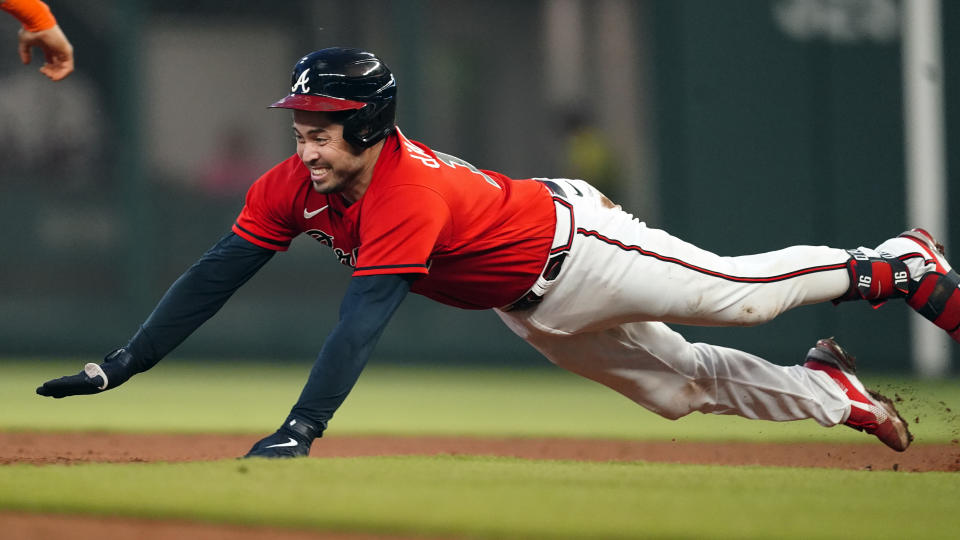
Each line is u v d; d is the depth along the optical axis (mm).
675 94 34875
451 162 11781
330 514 7859
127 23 35156
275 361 35438
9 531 7441
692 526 7742
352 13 35812
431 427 20594
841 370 14141
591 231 12125
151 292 35250
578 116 36219
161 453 15180
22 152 34938
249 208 11875
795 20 34219
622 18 35562
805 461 15047
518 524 7641
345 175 10961
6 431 18219
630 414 23906
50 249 34906
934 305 13203
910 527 7949
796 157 34344
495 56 36312
